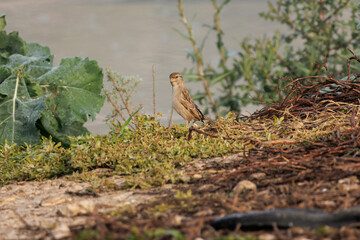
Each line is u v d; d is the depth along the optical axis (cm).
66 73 1235
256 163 679
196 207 550
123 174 773
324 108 916
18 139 1102
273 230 468
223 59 1305
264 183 600
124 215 546
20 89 1141
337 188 542
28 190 746
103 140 880
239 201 546
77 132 1232
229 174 649
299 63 1338
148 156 788
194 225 492
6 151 891
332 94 999
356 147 653
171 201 579
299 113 934
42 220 575
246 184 581
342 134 739
